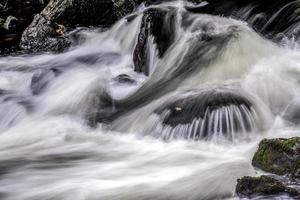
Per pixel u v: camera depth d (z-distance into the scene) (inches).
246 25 466.0
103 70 501.0
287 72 374.6
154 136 324.5
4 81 518.9
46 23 663.1
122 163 297.0
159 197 246.7
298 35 458.0
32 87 472.7
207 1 601.9
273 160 244.5
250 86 354.0
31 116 408.5
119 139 337.4
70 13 670.5
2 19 731.4
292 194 217.8
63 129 372.5
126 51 563.8
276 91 351.3
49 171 292.5
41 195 262.2
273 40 463.8
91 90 408.8
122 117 361.4
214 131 306.8
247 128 309.4
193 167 276.1
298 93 348.8
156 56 460.4
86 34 637.3
